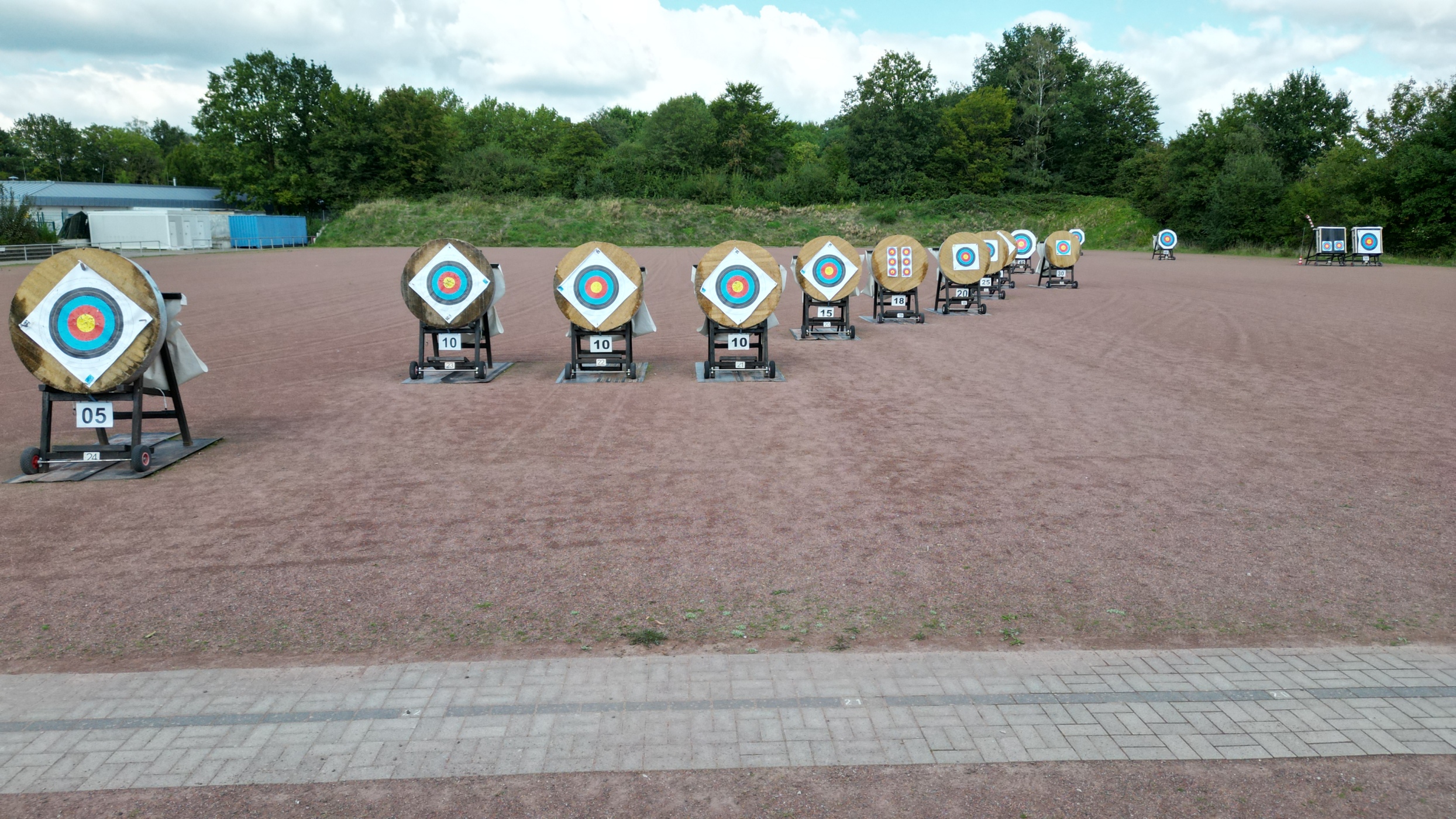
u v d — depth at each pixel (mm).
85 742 3371
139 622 4418
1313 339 14742
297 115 72938
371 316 18578
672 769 3184
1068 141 77750
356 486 6762
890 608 4520
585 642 4168
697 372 11836
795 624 4340
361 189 71500
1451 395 10023
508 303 21812
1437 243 41406
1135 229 61031
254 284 26797
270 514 6090
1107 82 77438
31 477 7051
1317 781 3107
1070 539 5504
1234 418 8945
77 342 7070
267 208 72750
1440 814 2924
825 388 10734
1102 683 3777
